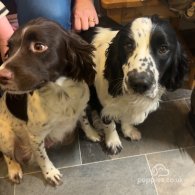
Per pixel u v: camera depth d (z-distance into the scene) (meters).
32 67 1.23
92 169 1.87
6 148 1.73
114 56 1.51
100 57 1.67
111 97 1.68
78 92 1.53
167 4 1.74
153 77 1.37
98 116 1.99
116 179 1.83
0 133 1.67
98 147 1.97
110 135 1.92
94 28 1.78
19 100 1.50
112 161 1.90
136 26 1.38
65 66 1.37
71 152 1.95
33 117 1.50
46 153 1.83
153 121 2.08
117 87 1.57
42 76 1.27
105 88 1.68
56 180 1.81
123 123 1.93
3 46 1.68
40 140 1.63
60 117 1.57
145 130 2.04
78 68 1.42
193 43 2.24
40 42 1.22
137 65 1.35
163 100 2.18
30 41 1.22
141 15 1.85
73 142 2.00
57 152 1.95
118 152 1.93
